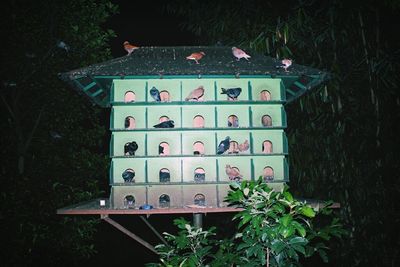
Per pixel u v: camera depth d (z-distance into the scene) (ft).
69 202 18.76
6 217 17.53
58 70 18.90
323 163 16.53
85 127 21.44
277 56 16.84
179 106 12.96
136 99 12.92
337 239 16.44
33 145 19.06
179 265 10.82
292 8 16.74
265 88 13.16
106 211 11.48
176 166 12.61
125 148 12.64
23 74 18.61
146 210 11.47
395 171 16.01
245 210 9.86
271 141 13.00
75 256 19.52
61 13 18.88
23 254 18.26
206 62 13.24
